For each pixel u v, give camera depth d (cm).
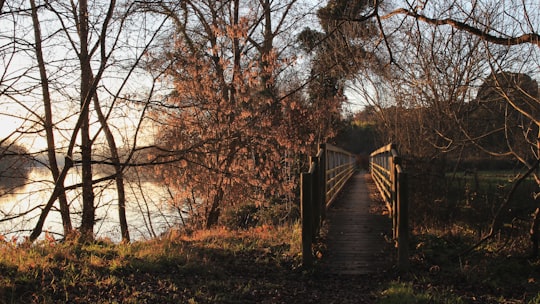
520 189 968
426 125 1191
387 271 735
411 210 1016
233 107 1447
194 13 1310
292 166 1958
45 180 1001
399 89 1337
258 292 641
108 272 669
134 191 1304
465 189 1029
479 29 802
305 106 1952
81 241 913
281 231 1088
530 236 807
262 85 1655
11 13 832
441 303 584
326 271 745
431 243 852
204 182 1434
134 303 552
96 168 1233
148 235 1362
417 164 1048
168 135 1325
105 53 996
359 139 5744
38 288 573
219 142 1291
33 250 743
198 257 793
